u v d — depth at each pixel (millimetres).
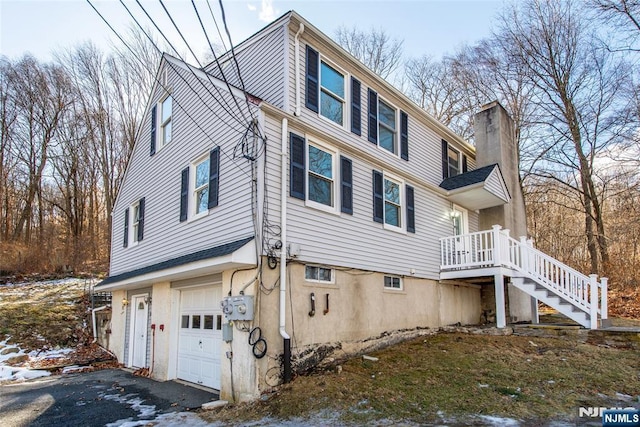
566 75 19500
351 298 8609
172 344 9359
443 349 8703
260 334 6688
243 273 7074
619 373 6656
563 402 5566
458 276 11367
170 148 10500
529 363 7402
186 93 10062
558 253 23016
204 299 8602
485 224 13859
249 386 6547
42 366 10750
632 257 18469
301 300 7477
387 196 10422
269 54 8719
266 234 7043
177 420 5871
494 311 13289
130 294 11898
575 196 21422
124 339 11867
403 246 10445
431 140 12883
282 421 5367
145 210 11430
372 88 10492
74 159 25422
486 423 4934
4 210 24844
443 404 5641
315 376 6988
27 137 25453
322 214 8211
